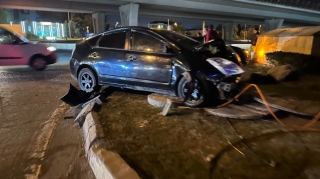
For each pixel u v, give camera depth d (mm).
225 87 4559
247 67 10234
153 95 5422
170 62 4977
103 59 5844
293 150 3248
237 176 2721
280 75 7188
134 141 3543
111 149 3285
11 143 3873
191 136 3701
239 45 28250
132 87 5602
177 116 4504
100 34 6184
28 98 6309
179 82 4953
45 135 4160
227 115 4359
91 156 3238
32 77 9008
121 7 28578
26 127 4492
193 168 2879
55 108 5559
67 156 3490
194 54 4875
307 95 5453
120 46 5703
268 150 3262
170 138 3643
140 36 5488
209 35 10320
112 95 5941
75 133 4258
